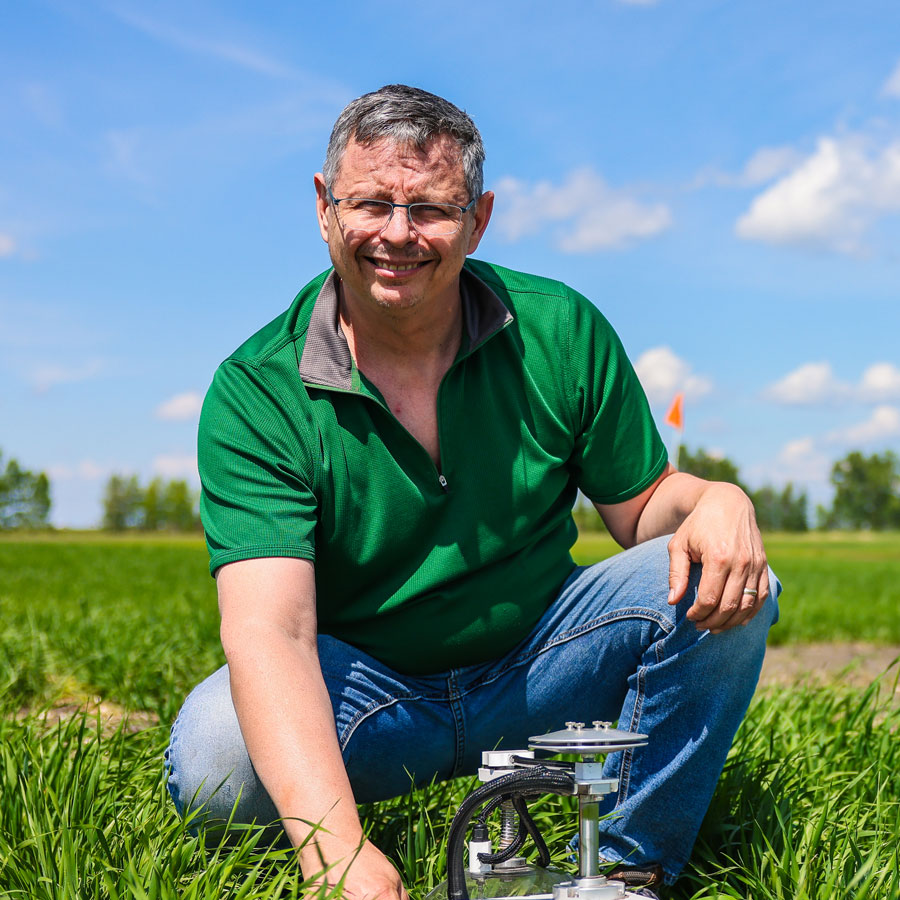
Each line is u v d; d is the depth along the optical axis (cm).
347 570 235
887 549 6719
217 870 208
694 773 224
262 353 230
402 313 220
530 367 242
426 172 215
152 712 419
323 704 200
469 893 187
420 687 243
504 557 242
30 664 478
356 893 176
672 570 221
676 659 223
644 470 255
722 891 229
